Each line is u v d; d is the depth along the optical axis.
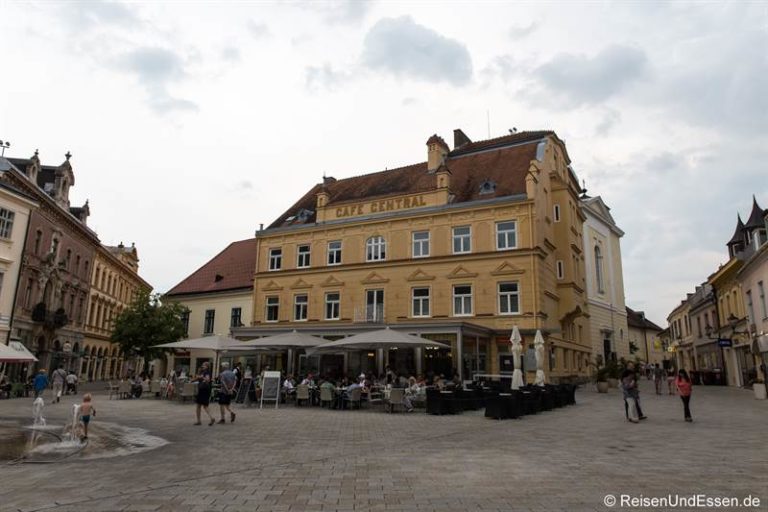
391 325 28.36
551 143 36.12
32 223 37.12
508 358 28.33
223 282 44.22
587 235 48.19
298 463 9.23
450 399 18.53
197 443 11.66
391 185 36.84
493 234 30.12
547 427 14.48
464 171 34.88
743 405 21.67
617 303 53.34
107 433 13.36
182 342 24.83
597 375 30.86
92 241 49.00
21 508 6.36
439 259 31.09
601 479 7.85
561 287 33.88
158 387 26.88
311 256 35.75
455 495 6.95
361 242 34.03
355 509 6.30
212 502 6.60
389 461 9.39
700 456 9.78
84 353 47.97
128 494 7.02
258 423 15.64
